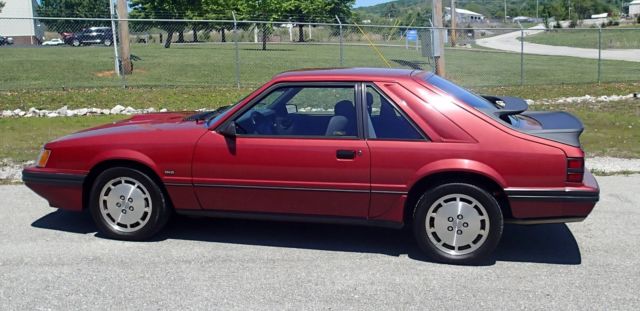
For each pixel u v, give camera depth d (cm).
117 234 530
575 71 2317
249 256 500
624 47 4297
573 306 407
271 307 405
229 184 502
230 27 4747
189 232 559
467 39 4884
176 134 512
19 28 5919
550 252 514
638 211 625
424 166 469
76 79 1761
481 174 462
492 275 462
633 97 1576
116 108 1319
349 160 479
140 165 519
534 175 460
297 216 504
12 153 898
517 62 2747
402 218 485
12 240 532
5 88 1545
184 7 4275
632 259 496
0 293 425
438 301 415
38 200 657
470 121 470
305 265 481
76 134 548
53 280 447
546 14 11400
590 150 930
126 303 410
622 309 402
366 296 423
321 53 3120
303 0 5672
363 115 484
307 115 506
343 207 491
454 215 476
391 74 507
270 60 2600
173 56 2748
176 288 435
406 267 478
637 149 938
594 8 11419
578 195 457
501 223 471
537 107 1434
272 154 491
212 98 1493
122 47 1848
